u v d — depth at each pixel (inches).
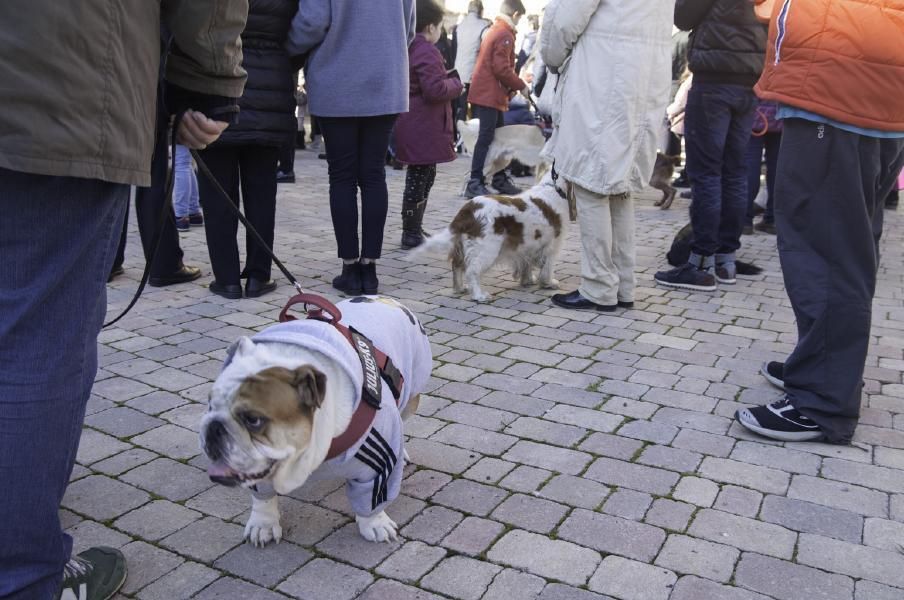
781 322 200.2
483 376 159.3
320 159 497.7
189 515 107.0
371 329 99.4
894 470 123.2
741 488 116.8
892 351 179.0
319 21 186.9
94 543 99.8
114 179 71.8
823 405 130.3
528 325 193.9
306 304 94.5
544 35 195.8
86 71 67.7
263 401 76.5
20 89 64.3
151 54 75.9
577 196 201.2
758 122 282.2
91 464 119.3
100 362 159.3
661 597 91.4
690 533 104.7
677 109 373.1
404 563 97.3
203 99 94.7
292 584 93.0
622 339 184.5
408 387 104.2
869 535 104.9
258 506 99.4
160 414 136.9
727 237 235.1
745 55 210.1
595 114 187.6
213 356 165.2
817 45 119.7
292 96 198.5
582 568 96.7
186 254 252.5
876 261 129.7
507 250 218.4
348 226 209.9
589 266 205.2
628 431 135.3
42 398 72.4
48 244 71.3
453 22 625.6
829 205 124.8
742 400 149.6
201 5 82.9
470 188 382.9
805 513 110.0
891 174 129.8
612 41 183.5
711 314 206.4
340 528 104.8
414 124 257.9
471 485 116.4
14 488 71.7
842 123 121.0
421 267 249.9
